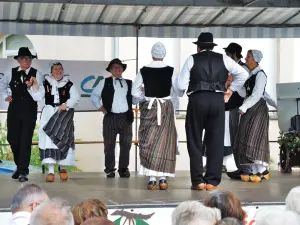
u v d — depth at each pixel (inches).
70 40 565.0
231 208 181.5
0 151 532.1
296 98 412.2
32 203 185.8
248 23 434.9
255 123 357.1
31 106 357.7
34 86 354.3
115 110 386.3
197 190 314.2
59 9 391.9
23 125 356.8
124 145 388.5
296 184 345.1
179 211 152.3
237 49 365.1
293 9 390.3
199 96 309.1
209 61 309.4
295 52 583.5
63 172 366.3
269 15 413.1
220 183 349.1
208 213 151.5
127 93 389.7
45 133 356.8
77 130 552.1
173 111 318.7
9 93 362.6
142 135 316.2
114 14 406.9
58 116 358.0
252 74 356.8
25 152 358.0
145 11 399.5
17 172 367.9
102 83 389.7
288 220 152.2
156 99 314.8
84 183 350.9
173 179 365.7
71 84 362.9
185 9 394.6
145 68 317.1
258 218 156.4
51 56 565.0
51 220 145.2
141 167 316.5
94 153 557.6
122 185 339.9
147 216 264.8
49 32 421.4
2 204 272.5
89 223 138.3
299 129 408.2
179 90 314.7
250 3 335.9
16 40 566.6
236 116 381.4
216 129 312.5
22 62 356.8
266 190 319.0
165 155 314.0
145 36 433.7
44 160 356.2
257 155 356.5
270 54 584.4
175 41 565.3
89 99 438.9
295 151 399.5
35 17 411.2
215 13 406.0
